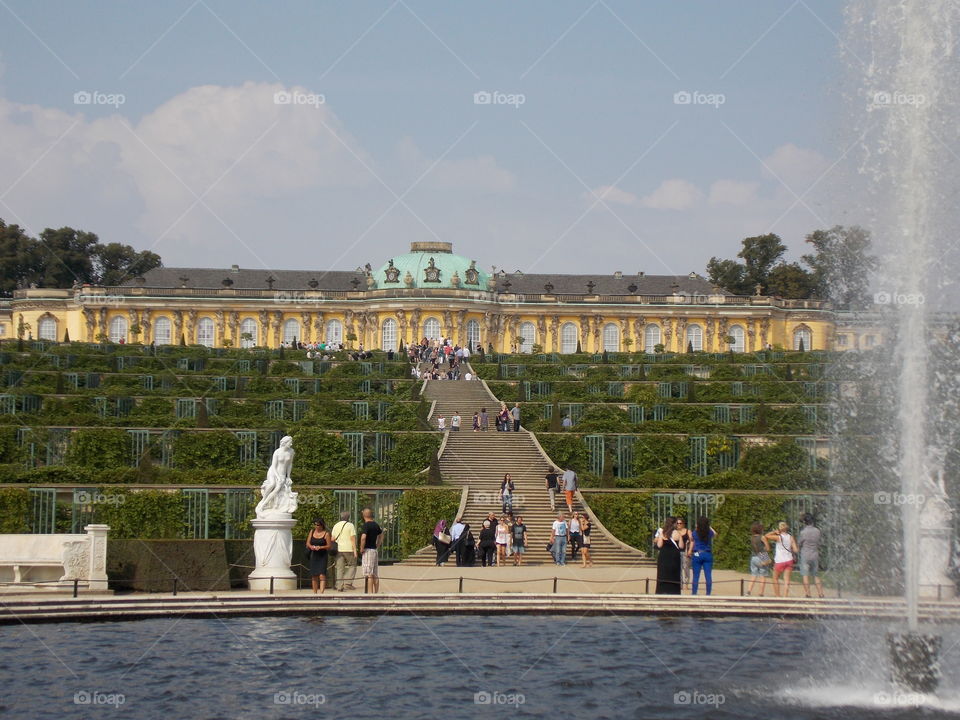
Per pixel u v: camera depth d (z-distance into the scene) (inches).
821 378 4008.4
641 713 1155.9
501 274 6496.1
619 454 3006.9
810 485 2625.5
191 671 1282.0
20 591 1669.5
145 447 2915.8
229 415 3454.7
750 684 1251.8
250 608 1603.1
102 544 1713.8
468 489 2549.2
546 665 1325.0
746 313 6156.5
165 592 1754.4
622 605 1644.9
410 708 1170.0
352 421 3257.9
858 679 1270.9
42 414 3179.1
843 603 1385.3
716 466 2992.1
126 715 1139.9
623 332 6166.3
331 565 1913.1
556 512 2453.2
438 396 3944.4
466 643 1425.9
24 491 2379.4
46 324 6127.0
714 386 3998.5
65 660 1320.1
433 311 6008.9
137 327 6013.8
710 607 1641.2
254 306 6127.0
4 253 7106.3
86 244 7372.1
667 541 1733.5
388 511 2512.3
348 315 6141.7
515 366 4613.7
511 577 1961.1
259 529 1797.5
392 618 1590.8
